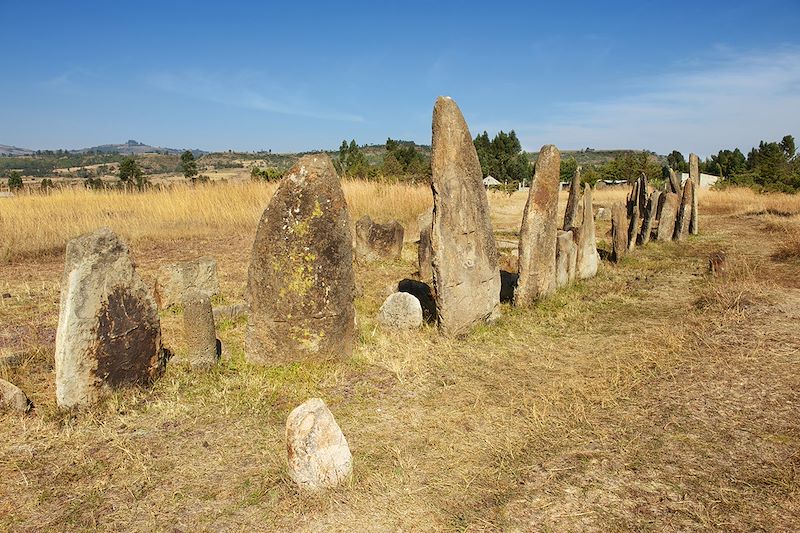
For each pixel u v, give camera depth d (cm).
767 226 1448
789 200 2041
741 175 3108
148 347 464
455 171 593
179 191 1695
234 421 412
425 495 320
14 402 420
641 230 1279
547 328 630
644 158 3816
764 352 502
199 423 409
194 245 1223
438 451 369
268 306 505
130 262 450
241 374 491
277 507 312
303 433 324
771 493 302
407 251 1177
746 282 769
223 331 630
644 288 818
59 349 417
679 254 1122
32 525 299
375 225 1075
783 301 665
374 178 2231
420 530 289
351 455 346
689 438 364
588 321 655
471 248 612
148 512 310
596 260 922
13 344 572
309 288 505
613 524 286
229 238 1312
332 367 508
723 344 530
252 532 292
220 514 307
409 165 3203
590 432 382
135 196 1638
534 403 435
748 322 593
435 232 584
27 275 915
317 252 505
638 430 380
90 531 294
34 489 330
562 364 524
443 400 449
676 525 282
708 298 711
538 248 712
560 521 290
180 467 352
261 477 340
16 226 1147
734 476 320
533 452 361
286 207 499
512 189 3253
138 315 454
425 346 565
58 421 405
